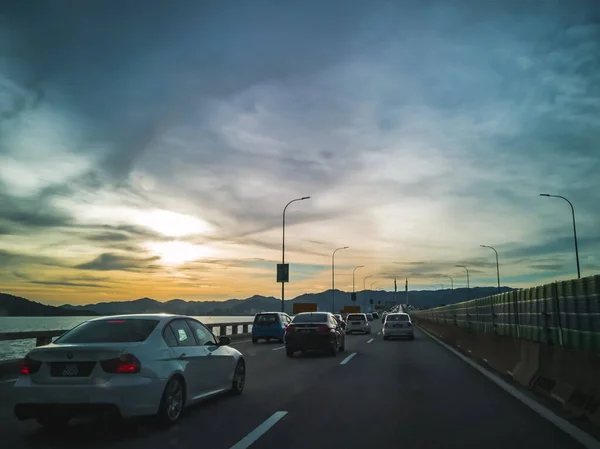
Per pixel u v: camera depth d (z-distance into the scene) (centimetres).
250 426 766
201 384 871
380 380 1276
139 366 714
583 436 699
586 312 849
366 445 661
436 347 2480
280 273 4534
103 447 654
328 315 2072
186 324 905
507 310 1427
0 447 656
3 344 1938
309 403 956
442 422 792
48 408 688
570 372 908
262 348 2458
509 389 1116
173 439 691
